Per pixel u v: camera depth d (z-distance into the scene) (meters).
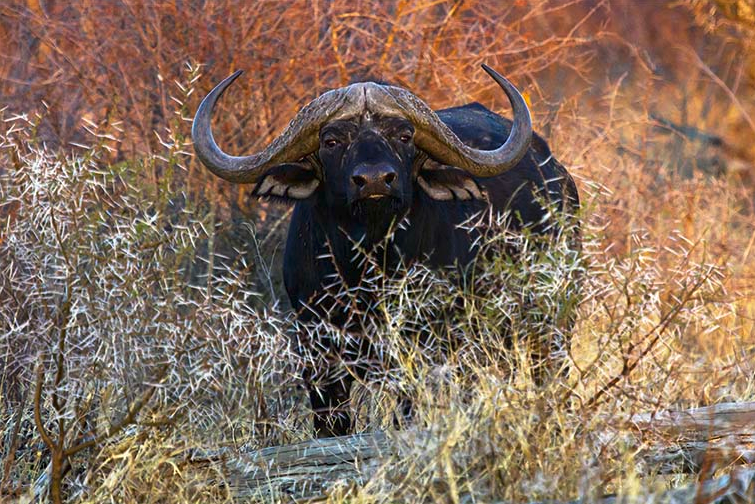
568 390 15.16
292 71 26.36
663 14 42.06
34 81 26.97
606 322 16.80
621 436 14.57
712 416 14.90
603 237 17.30
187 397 15.38
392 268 17.84
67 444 15.69
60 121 26.22
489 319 16.77
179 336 15.34
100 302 15.28
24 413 16.56
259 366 15.62
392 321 16.25
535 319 16.52
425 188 17.92
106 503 14.68
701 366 17.88
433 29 28.73
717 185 28.39
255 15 26.02
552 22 38.66
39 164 15.73
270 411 17.44
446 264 18.41
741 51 37.62
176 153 17.12
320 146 17.22
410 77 27.92
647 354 16.22
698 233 25.44
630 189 26.80
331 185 17.17
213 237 23.12
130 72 26.28
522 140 17.81
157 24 25.88
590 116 32.56
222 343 15.30
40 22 26.39
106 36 26.09
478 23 28.39
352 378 18.44
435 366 15.65
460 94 26.64
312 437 17.88
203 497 14.94
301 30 26.92
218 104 25.97
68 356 15.28
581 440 14.22
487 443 13.98
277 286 24.45
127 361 15.36
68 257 15.36
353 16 27.20
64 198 15.74
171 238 16.47
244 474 15.21
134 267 15.45
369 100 16.94
